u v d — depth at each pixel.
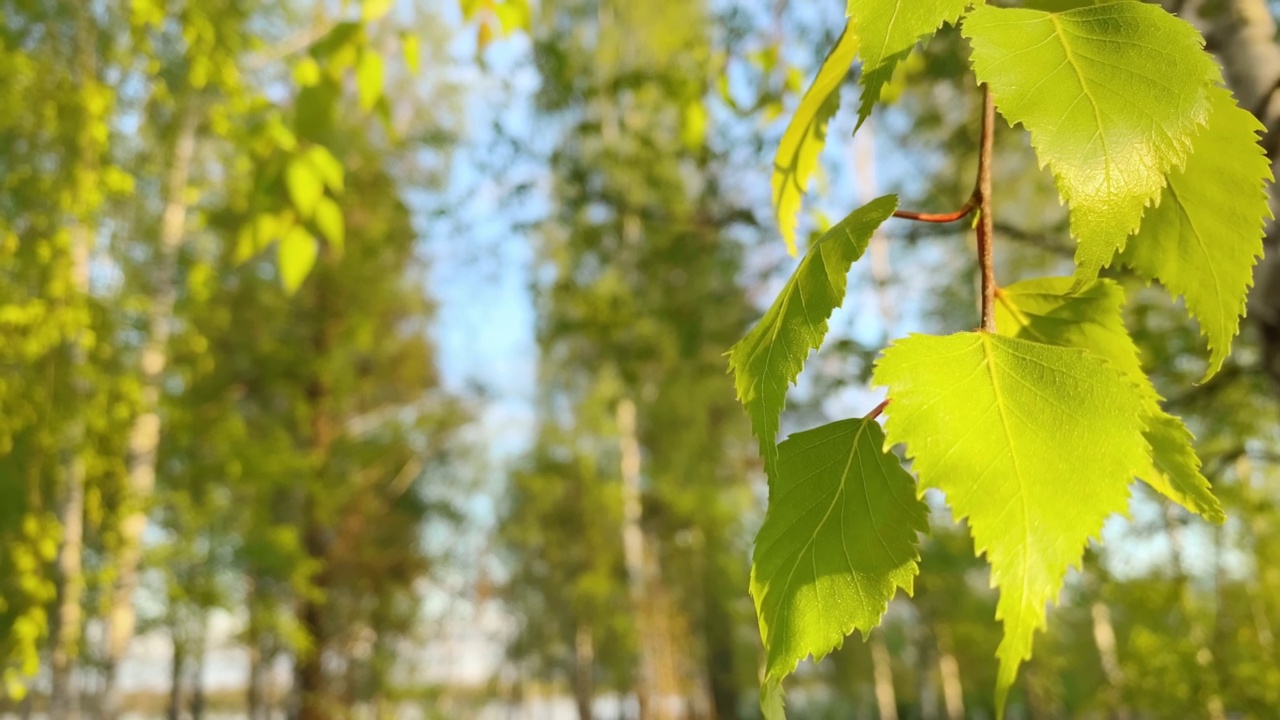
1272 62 0.99
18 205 4.27
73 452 4.71
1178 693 5.54
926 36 0.38
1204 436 4.88
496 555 16.00
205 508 6.79
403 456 13.98
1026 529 0.36
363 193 9.55
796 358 0.38
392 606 13.40
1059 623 8.86
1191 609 5.67
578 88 5.01
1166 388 4.54
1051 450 0.37
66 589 5.04
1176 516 4.46
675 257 5.40
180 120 5.68
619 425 13.86
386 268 11.45
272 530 8.09
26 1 3.89
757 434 0.40
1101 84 0.36
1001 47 0.37
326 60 1.58
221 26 3.60
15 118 4.02
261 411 11.97
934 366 0.39
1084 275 0.34
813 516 0.41
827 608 0.39
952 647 11.71
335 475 11.66
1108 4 0.38
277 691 13.88
